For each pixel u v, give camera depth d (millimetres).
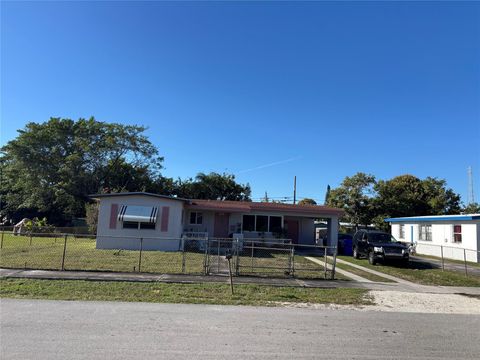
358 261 22328
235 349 6004
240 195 56469
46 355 5410
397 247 20719
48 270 13484
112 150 51188
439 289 13383
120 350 5742
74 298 9578
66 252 19375
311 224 34031
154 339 6367
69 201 48281
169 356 5555
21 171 49500
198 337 6586
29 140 47906
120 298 9781
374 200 41312
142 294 10367
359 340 6777
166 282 12109
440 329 7801
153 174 54438
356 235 24688
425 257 27578
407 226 33219
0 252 18859
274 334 6969
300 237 33906
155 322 7504
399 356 5930
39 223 39000
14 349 5633
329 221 29172
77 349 5719
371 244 21484
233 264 16953
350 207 41719
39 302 8984
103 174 50375
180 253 21125
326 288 12445
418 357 5910
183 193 53938
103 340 6207
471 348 6465
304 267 17625
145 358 5438
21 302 8930
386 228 40062
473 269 20078
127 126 52594
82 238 31719
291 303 10062
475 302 11258
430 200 42250
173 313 8336
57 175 48906
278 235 28844
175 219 23938
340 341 6672
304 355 5832
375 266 20109
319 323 7977
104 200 23594
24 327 6832
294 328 7473
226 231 28891
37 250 20125
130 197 23812
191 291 10992
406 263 20891
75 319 7508
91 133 51000
